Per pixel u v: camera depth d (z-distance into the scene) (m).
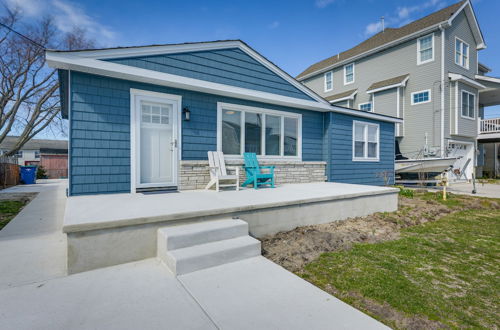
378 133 9.87
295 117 7.87
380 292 2.38
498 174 17.39
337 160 8.52
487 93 15.20
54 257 3.11
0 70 15.26
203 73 5.88
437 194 8.92
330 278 2.67
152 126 5.57
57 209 6.09
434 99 12.55
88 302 2.15
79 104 4.79
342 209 5.09
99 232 2.77
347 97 15.78
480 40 14.31
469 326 1.92
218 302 2.16
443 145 12.24
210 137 6.26
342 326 1.86
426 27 12.59
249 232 3.85
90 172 4.87
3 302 2.14
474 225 5.00
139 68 5.07
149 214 3.15
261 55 6.75
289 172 7.54
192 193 5.25
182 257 2.67
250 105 6.91
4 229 4.35
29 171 14.29
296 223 4.39
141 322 1.90
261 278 2.59
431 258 3.24
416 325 1.92
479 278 2.72
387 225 4.84
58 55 4.40
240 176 6.70
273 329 1.83
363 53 15.35
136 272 2.70
